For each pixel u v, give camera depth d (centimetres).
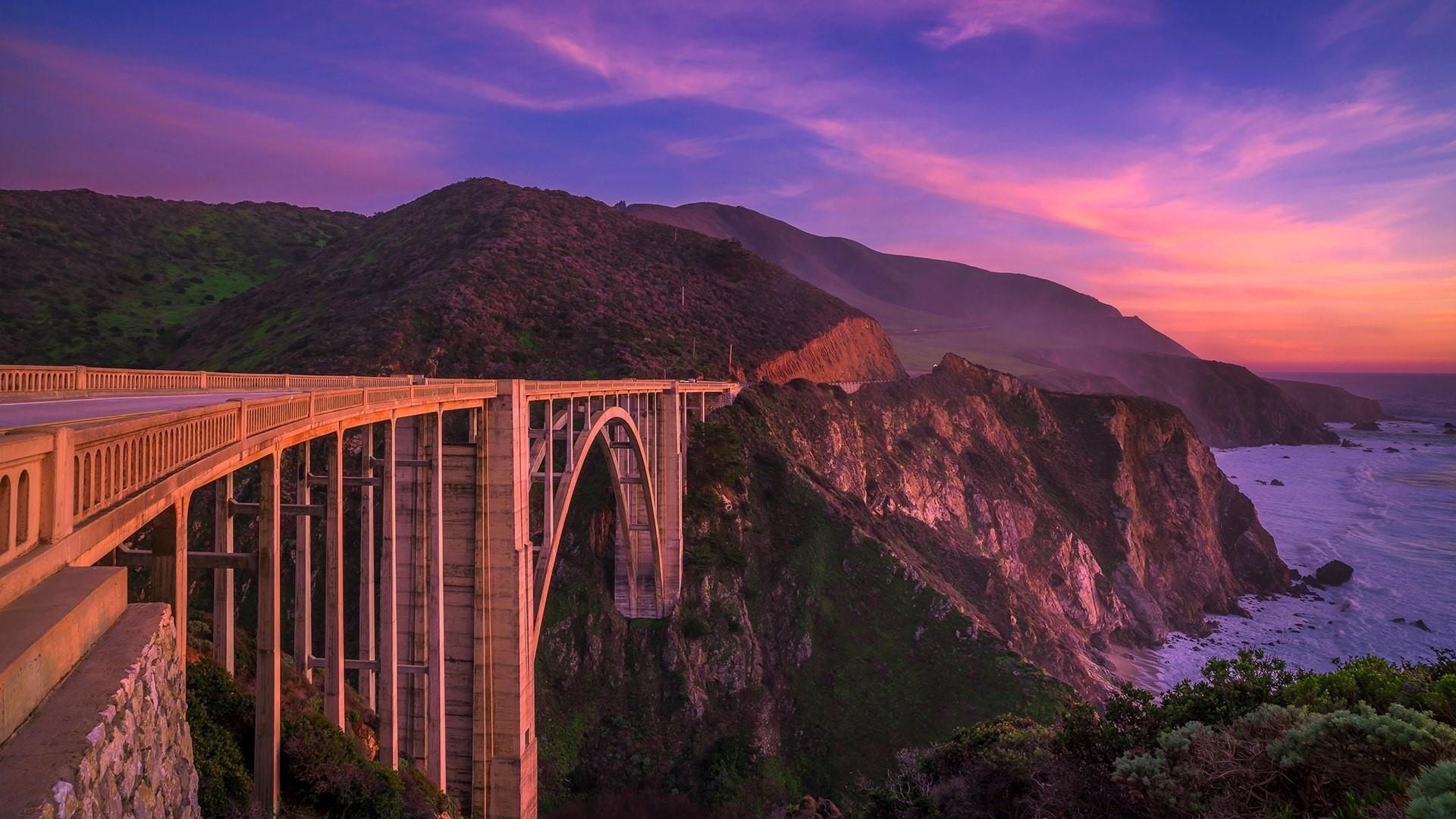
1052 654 6494
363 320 7394
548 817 4281
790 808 3431
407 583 2494
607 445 4106
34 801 403
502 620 2678
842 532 6275
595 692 5038
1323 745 959
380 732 2022
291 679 1725
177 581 925
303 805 1463
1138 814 1219
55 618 558
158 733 666
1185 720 1464
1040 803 1470
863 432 8512
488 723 2670
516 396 2698
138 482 828
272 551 1295
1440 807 662
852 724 5050
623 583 5403
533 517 5544
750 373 8306
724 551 5894
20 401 1508
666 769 4712
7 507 576
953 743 2275
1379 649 6981
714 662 5319
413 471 2472
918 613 5672
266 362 7081
